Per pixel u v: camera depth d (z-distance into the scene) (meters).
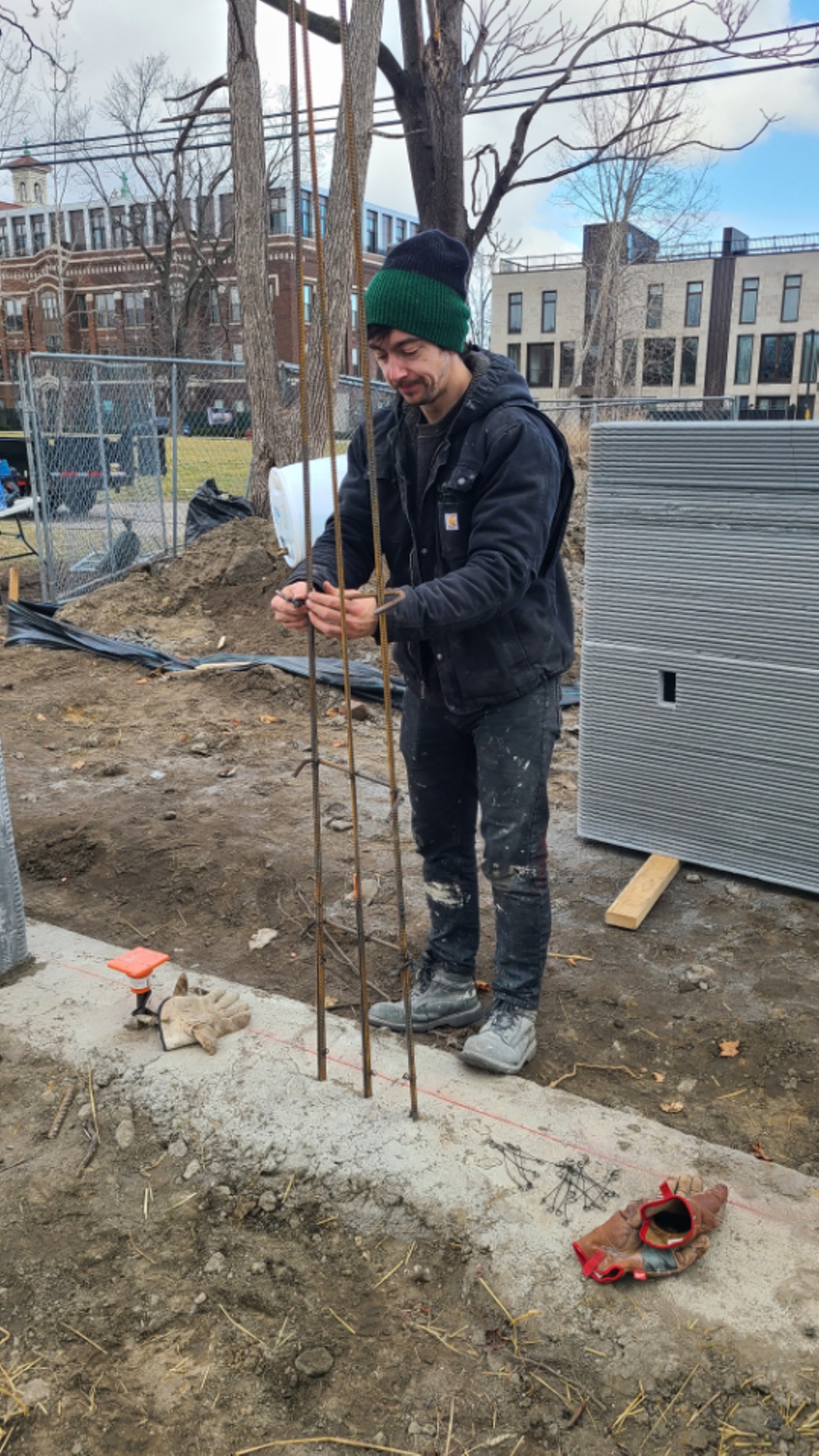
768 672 3.56
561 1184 2.23
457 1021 2.90
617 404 15.02
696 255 50.53
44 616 8.04
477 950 2.92
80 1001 2.95
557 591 2.48
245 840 4.10
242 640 7.88
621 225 31.67
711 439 3.46
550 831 4.34
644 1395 1.81
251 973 3.25
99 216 48.78
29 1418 1.81
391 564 2.58
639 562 3.74
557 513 2.37
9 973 3.08
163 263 38.38
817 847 3.59
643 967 3.27
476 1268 2.05
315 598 2.12
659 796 3.93
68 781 4.85
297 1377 1.87
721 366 51.19
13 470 18.66
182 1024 2.74
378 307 2.10
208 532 9.55
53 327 50.59
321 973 2.49
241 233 9.57
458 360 2.23
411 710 2.65
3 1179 2.33
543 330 52.31
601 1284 2.01
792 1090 2.70
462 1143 2.36
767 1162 2.32
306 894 3.70
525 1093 2.54
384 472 2.43
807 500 3.33
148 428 11.79
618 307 34.28
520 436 2.18
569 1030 2.96
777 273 49.19
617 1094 2.68
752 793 3.70
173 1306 2.02
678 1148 2.35
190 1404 1.83
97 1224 2.21
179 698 6.42
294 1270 2.09
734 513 3.48
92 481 11.51
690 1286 2.00
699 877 3.88
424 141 9.62
